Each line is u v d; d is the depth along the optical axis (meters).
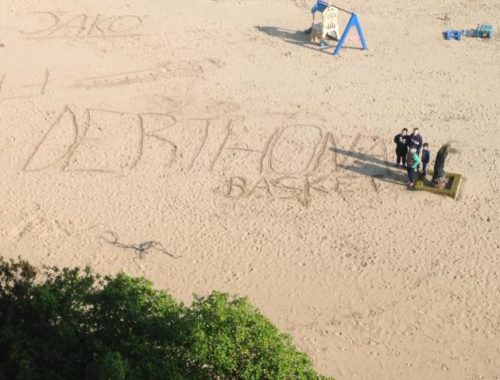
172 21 41.50
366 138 31.84
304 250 25.62
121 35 39.66
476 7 44.59
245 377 15.38
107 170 29.19
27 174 28.70
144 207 27.31
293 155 30.56
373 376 21.20
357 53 38.91
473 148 31.36
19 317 15.38
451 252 25.80
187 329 15.63
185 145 30.89
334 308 23.39
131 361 14.48
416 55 38.88
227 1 44.34
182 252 25.33
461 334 22.66
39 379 13.99
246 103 34.03
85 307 15.97
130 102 33.66
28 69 35.84
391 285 24.33
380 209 27.75
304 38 40.34
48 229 25.97
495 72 37.47
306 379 16.05
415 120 33.19
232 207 27.55
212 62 37.44
